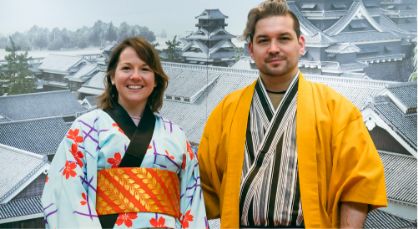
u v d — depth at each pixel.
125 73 1.67
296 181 1.64
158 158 1.62
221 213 1.81
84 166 1.58
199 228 1.70
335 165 1.65
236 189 1.71
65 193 1.55
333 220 1.66
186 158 1.71
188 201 1.71
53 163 1.60
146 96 1.69
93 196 1.57
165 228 1.60
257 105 1.75
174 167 1.67
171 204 1.64
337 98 1.72
